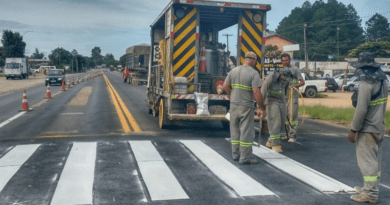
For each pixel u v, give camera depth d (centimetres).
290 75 700
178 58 877
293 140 818
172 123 942
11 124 1062
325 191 476
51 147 724
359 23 12900
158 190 474
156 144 760
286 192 473
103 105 1656
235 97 610
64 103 1762
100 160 622
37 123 1080
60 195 453
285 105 717
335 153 709
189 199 444
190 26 873
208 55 959
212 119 862
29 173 546
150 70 1296
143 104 1730
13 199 441
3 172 551
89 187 483
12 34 8025
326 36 11881
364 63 425
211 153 685
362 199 438
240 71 609
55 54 14138
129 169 570
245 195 460
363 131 433
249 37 899
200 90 893
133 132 914
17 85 3766
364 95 417
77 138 826
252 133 610
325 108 1508
